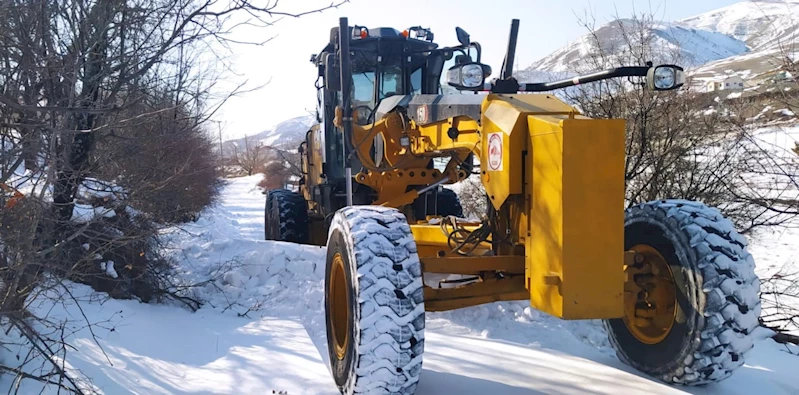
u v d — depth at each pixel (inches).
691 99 257.8
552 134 119.6
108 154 198.7
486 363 153.9
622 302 119.3
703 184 251.4
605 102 265.0
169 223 240.5
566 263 117.1
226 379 144.6
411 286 124.0
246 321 201.8
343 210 143.6
